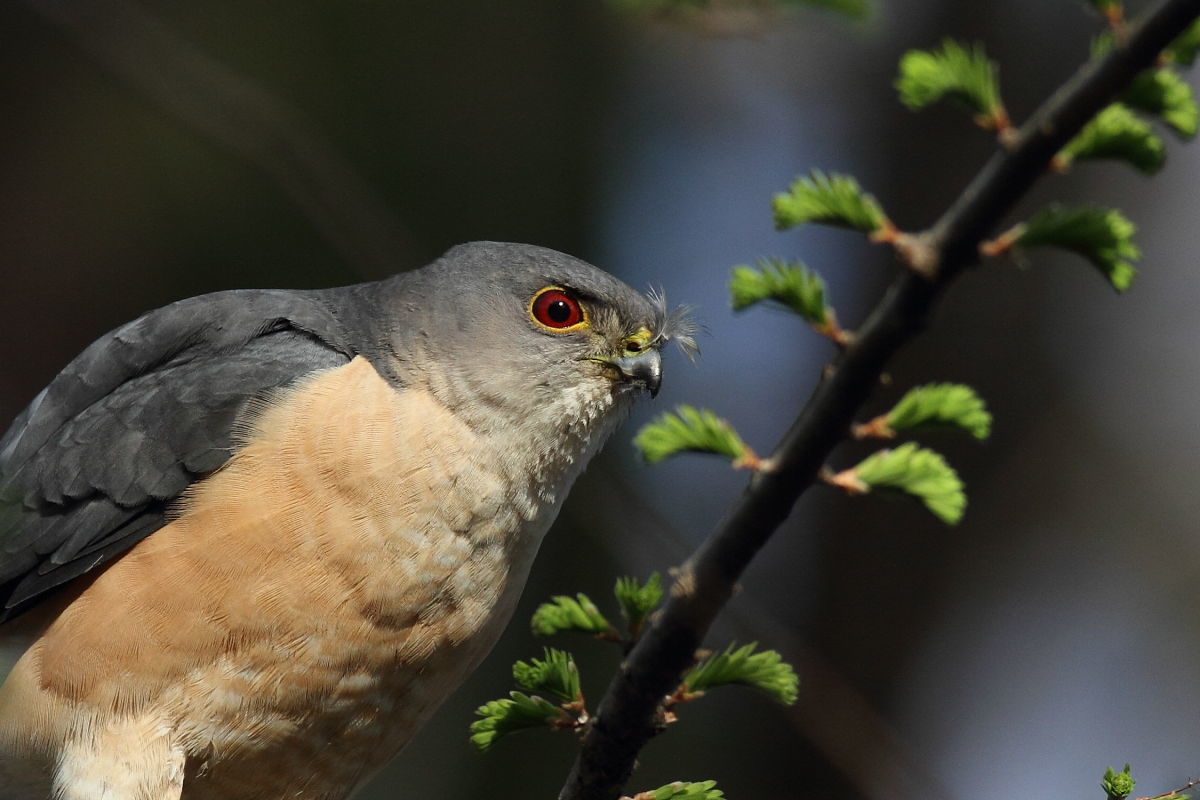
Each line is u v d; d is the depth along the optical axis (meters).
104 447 6.91
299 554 6.53
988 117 4.78
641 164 13.24
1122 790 4.83
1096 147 4.87
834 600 12.36
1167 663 13.14
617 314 7.46
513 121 12.48
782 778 11.40
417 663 6.88
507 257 7.51
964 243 4.53
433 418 6.95
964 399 5.05
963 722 12.40
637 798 5.45
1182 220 14.32
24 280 11.98
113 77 11.45
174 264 11.88
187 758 6.64
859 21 6.53
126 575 6.59
